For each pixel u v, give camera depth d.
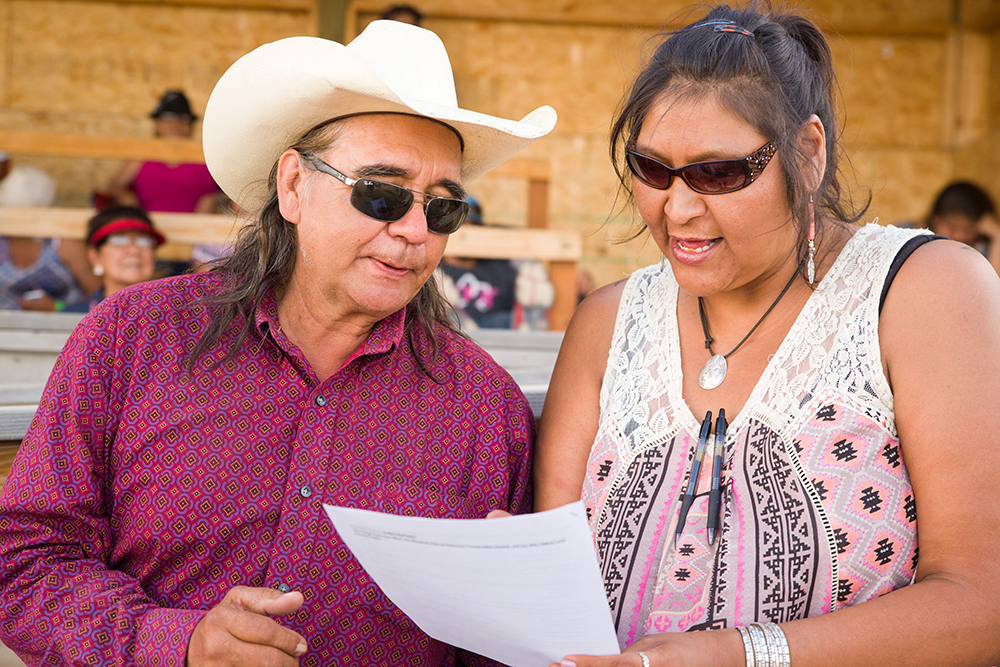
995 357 1.40
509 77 8.08
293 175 1.69
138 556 1.62
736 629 1.37
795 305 1.58
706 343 1.63
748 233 1.46
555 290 4.48
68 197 7.46
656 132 1.47
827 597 1.41
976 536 1.35
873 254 1.54
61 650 1.50
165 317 1.66
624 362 1.71
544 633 1.33
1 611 1.53
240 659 1.40
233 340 1.67
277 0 7.74
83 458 1.57
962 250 1.50
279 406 1.66
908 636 1.31
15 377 2.95
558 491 1.74
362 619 1.65
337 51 1.53
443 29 8.00
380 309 1.66
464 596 1.34
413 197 1.62
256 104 1.72
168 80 7.80
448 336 1.86
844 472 1.44
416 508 1.69
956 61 8.31
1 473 1.79
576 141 8.09
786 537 1.44
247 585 1.61
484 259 4.62
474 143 1.82
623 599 1.55
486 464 1.77
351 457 1.67
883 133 8.41
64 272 4.50
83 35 7.69
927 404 1.41
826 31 1.67
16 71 7.65
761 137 1.43
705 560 1.49
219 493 1.60
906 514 1.44
